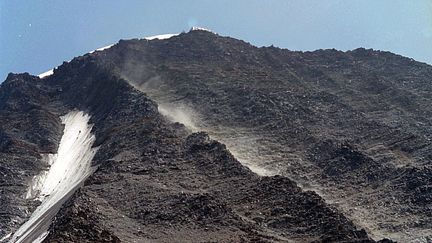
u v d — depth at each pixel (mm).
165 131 144250
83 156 163500
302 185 127438
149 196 99062
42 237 96375
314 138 152000
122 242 75000
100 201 97000
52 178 159375
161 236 81625
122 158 124750
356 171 129000
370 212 109938
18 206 137625
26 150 176000
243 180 107875
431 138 151125
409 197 111562
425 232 98625
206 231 83812
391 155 139625
